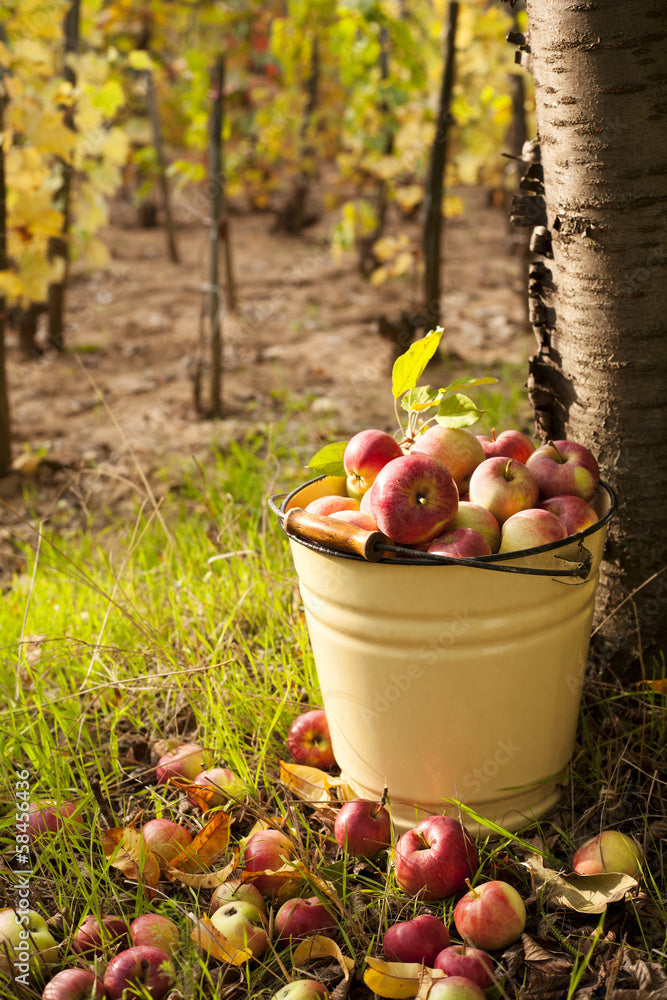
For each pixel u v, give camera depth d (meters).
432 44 5.33
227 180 6.49
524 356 4.22
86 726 2.19
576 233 2.07
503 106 4.73
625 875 1.89
